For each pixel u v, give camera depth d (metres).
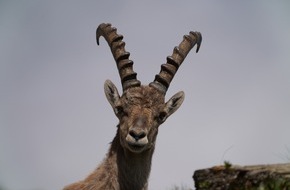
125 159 23.36
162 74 25.91
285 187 16.55
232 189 17.81
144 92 24.22
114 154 23.58
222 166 18.47
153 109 23.78
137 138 21.84
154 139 23.97
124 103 23.80
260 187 17.05
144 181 23.69
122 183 23.23
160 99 24.41
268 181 17.05
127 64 25.66
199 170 18.78
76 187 23.53
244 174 17.70
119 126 24.06
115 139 24.02
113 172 23.30
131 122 22.66
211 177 18.41
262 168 17.77
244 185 17.58
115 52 26.75
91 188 23.30
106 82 25.20
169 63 26.66
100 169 23.86
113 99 24.92
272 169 17.45
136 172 23.48
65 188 23.84
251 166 18.22
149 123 23.03
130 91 24.25
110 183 23.20
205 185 18.45
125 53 26.27
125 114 23.53
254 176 17.45
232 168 18.14
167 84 25.75
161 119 24.30
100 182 23.34
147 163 23.72
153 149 24.11
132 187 23.39
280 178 16.83
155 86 25.33
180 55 27.31
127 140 21.80
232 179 17.91
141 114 23.02
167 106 24.97
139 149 21.95
